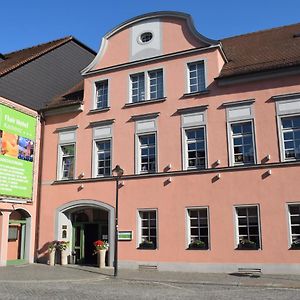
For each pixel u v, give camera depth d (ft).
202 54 69.87
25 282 52.60
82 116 78.95
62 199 77.46
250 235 61.16
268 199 60.29
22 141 77.71
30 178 78.84
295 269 57.11
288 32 79.92
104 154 75.97
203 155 66.74
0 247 71.41
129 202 70.44
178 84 70.79
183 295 41.27
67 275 59.36
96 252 71.10
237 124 65.10
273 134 61.98
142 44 75.82
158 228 67.05
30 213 78.18
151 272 63.10
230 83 66.18
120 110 75.10
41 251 77.51
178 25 73.26
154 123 71.31
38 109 82.48
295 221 58.80
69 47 95.20
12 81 77.61
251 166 62.03
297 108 61.26
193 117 68.23
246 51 76.07
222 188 63.52
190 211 65.92
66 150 79.92
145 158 71.61
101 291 44.39
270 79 63.72
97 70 78.95
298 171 59.26
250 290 45.09
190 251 63.93
